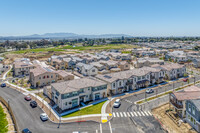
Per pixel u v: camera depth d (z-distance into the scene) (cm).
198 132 3562
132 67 11288
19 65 9144
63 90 4716
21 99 5422
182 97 4200
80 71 9494
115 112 4547
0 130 3519
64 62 11038
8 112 4509
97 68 9375
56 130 3634
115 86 5956
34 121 4012
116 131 3600
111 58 14262
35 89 6488
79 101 5147
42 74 6894
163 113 4519
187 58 13125
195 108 3672
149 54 16300
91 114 4409
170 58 13662
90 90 5400
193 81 7612
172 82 7519
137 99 5506
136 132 3572
